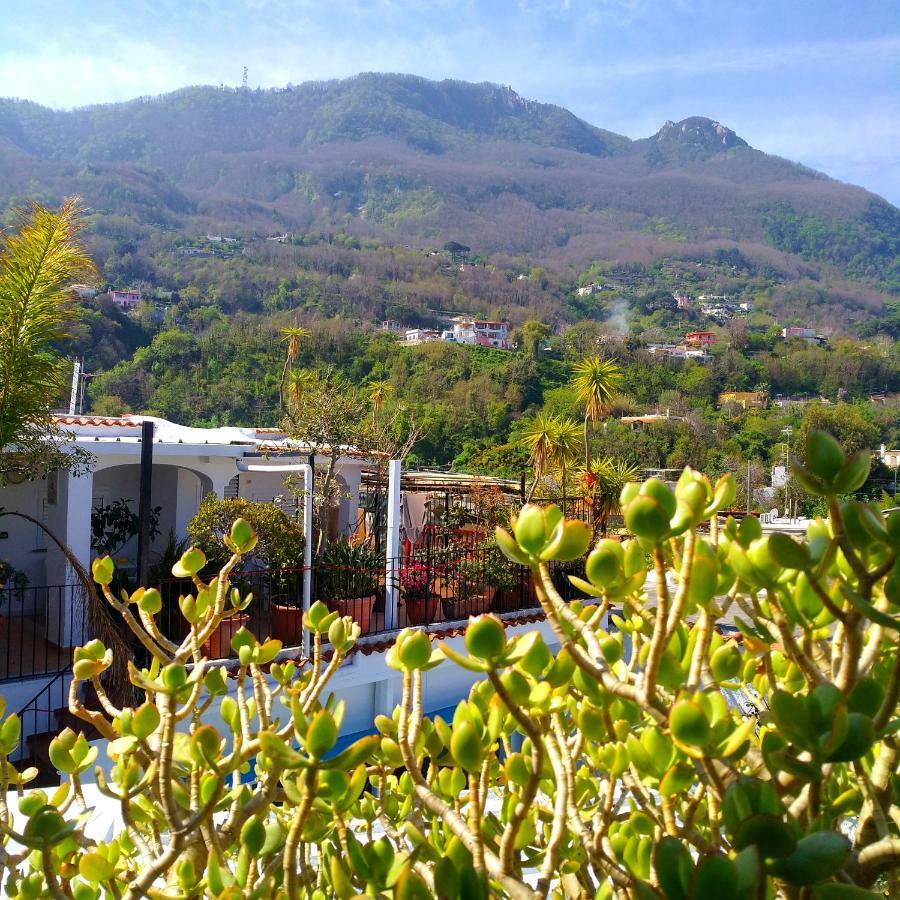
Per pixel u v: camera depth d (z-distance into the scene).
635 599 1.54
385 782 1.70
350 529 15.17
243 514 11.05
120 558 12.55
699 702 1.09
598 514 15.79
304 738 1.10
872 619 0.91
